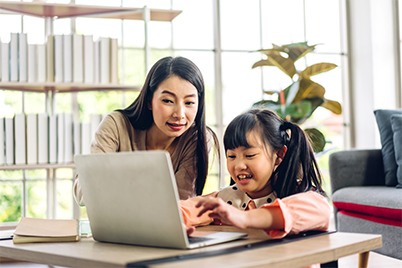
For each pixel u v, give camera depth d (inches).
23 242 37.5
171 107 53.7
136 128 60.6
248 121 39.6
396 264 96.0
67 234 38.1
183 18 153.3
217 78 156.6
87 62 100.7
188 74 53.6
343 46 167.5
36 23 128.6
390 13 159.9
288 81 159.3
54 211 108.1
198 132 59.0
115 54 102.5
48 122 99.2
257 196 42.5
